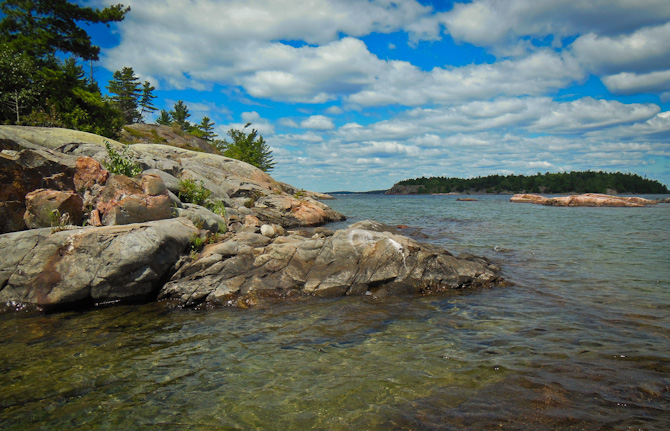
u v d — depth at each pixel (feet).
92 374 18.93
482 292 33.22
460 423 14.28
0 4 115.44
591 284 34.35
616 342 21.39
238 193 90.84
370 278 34.45
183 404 16.17
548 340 21.91
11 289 30.55
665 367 18.29
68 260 31.40
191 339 23.54
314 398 16.40
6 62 91.35
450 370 18.57
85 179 46.32
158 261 33.42
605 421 14.16
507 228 77.87
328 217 95.91
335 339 23.11
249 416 15.23
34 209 37.40
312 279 34.22
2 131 44.75
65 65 153.89
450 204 199.11
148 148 100.32
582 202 164.86
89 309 30.37
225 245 36.32
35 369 19.45
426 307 29.43
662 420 14.14
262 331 24.75
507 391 16.46
